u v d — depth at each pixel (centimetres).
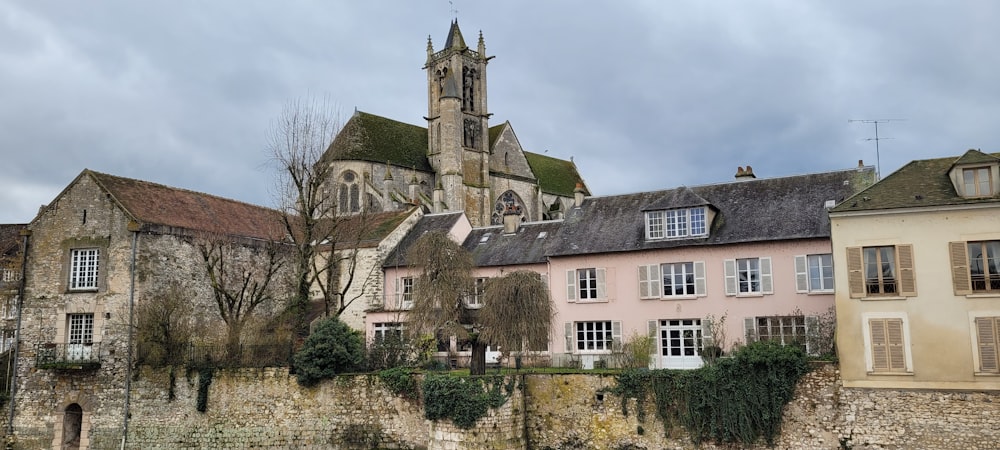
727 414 2839
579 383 3109
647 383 2992
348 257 4250
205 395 3503
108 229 3681
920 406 2667
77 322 3712
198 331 3778
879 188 2933
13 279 4953
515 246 4406
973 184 2730
